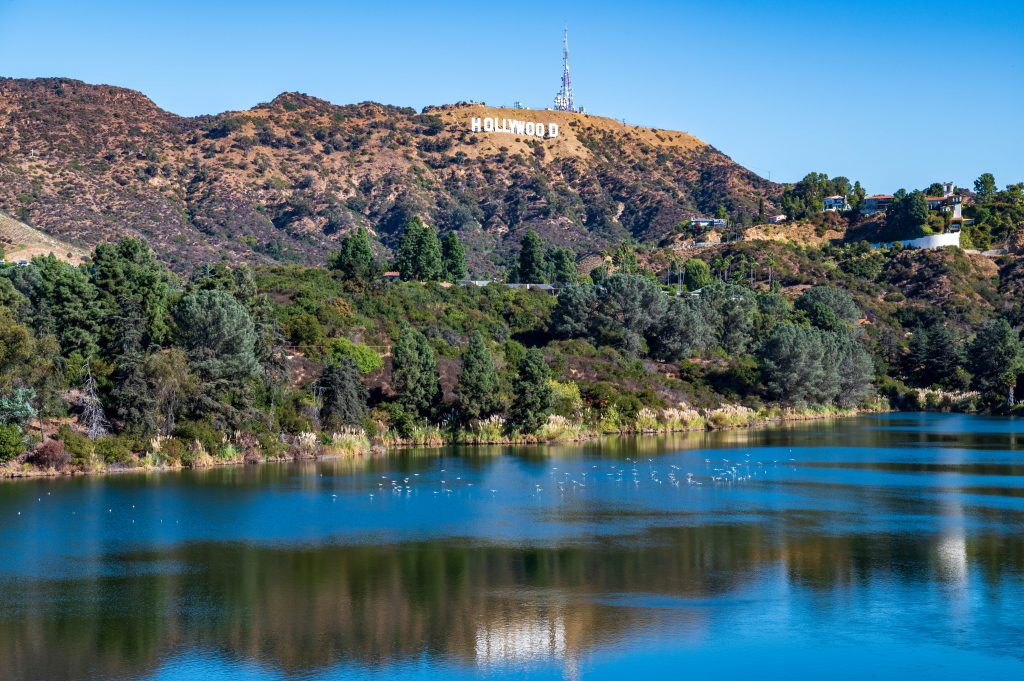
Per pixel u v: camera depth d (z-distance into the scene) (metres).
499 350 193.88
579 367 196.50
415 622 67.06
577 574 77.81
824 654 61.53
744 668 59.59
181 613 68.75
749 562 81.19
